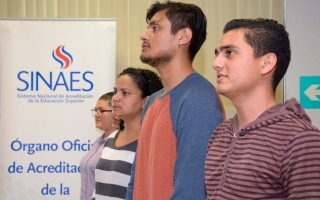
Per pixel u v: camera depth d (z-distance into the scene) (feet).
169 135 4.93
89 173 8.60
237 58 4.12
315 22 10.19
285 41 4.17
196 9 5.45
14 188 9.16
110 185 7.27
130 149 7.29
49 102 9.17
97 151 8.80
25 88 9.14
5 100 9.11
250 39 4.11
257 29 4.13
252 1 10.79
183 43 5.26
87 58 9.20
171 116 4.98
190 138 4.60
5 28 9.10
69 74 9.18
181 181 4.55
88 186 8.61
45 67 9.15
